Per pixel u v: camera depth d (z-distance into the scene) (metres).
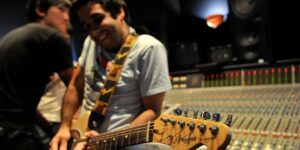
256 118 1.50
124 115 1.44
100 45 1.52
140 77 1.42
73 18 2.96
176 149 1.02
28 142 1.72
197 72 2.38
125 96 1.45
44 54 1.78
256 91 1.91
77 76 1.78
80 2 1.47
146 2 2.98
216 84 2.24
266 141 1.26
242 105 1.71
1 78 1.75
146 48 1.40
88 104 1.62
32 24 1.85
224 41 3.06
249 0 2.19
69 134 1.61
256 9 2.14
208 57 2.86
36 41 1.75
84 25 1.52
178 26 3.25
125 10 1.58
